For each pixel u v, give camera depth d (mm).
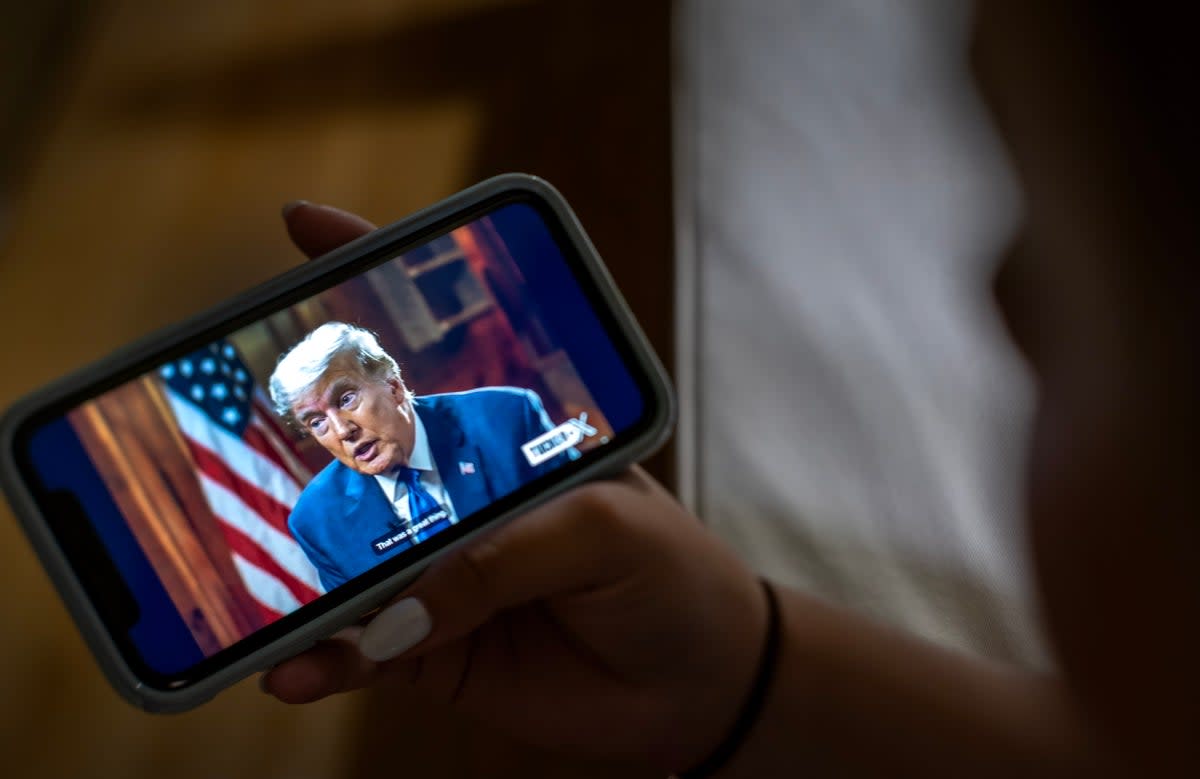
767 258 752
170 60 964
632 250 748
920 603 598
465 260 495
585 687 503
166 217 864
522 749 567
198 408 461
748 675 495
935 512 632
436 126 867
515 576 427
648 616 471
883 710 491
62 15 1039
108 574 443
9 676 641
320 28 952
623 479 496
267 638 443
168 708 435
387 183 837
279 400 470
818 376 694
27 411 441
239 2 979
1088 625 377
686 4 902
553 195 500
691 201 772
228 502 458
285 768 578
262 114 914
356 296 480
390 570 459
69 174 902
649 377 497
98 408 452
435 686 502
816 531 626
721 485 637
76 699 631
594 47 887
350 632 483
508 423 485
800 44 901
